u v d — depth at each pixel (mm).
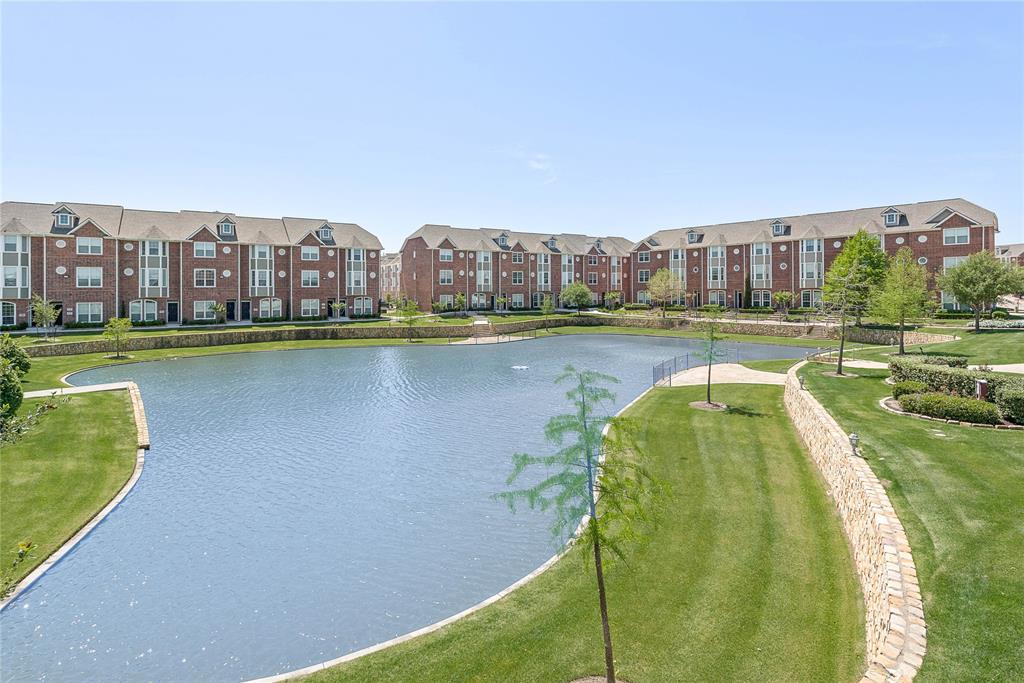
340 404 30938
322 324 65312
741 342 58188
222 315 63875
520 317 76500
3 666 10586
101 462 20188
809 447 20297
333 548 14945
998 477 13078
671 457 19703
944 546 10188
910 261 53531
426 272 81938
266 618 12023
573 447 9438
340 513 17047
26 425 9219
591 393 9352
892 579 9391
